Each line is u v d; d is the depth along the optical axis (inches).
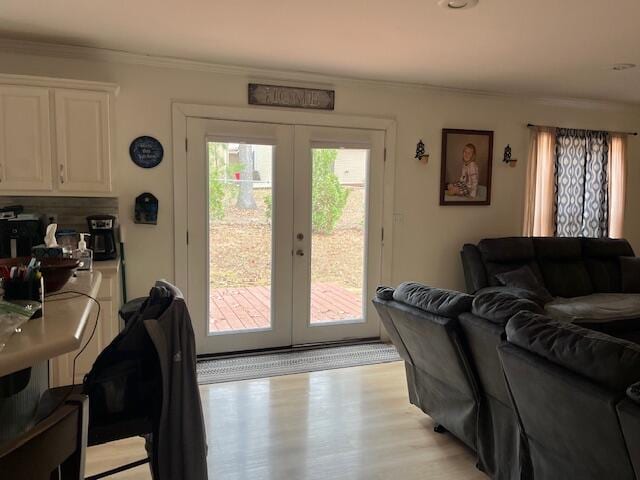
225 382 143.3
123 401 69.5
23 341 51.2
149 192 153.8
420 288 107.3
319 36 129.2
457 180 193.6
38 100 129.3
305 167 170.6
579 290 196.5
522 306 84.7
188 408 69.9
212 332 165.2
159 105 152.3
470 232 198.5
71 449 38.3
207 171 159.5
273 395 135.0
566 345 67.2
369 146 177.9
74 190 134.3
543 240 199.2
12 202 141.8
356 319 183.3
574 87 186.9
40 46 138.0
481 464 97.4
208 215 161.2
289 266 172.1
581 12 111.0
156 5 109.0
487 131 195.9
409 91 182.7
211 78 157.2
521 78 172.7
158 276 157.1
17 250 128.6
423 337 101.7
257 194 166.4
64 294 74.9
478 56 145.9
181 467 69.8
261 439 111.3
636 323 175.5
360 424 119.0
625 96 203.6
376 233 182.4
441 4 107.0
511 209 204.8
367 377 149.0
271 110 164.2
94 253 139.2
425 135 186.7
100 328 128.9
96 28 124.6
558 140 207.6
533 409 74.7
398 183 184.4
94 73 145.5
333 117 172.1
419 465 101.7
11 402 66.2
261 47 138.9
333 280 179.3
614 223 223.3
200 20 118.2
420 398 119.1
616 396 58.8
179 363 69.2
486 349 87.6
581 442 67.1
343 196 177.5
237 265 166.6
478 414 96.6
